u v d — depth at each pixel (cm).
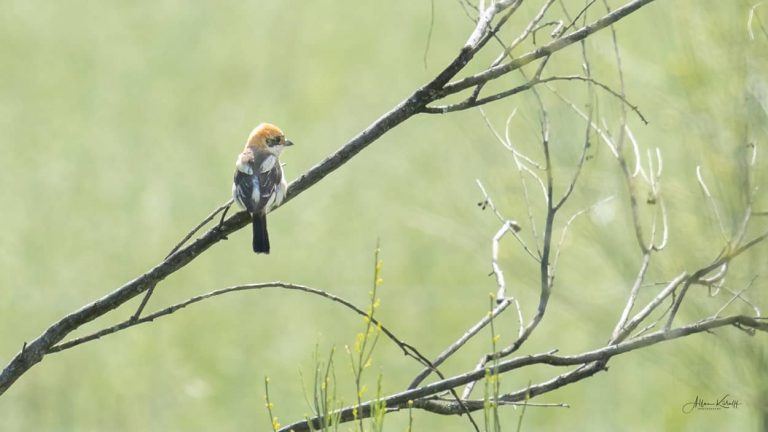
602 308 903
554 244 936
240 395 1438
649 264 728
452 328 1566
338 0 2889
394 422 1352
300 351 1514
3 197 1888
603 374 1460
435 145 2103
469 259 1731
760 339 647
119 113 2270
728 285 651
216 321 1596
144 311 1625
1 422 1398
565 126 734
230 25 2748
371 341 1520
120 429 1405
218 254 1761
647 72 830
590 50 781
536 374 1470
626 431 1362
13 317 1588
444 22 2680
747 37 657
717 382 659
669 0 729
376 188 1962
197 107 2308
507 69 626
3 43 2591
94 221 1833
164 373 1489
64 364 1508
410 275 1700
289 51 2598
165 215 1855
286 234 1827
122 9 2830
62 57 2547
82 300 1634
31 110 2262
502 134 1538
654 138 1266
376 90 2394
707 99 653
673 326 834
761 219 639
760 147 648
